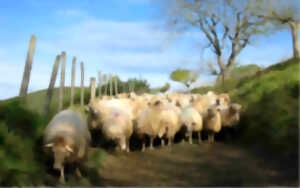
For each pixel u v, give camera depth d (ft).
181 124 49.06
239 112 49.90
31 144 32.60
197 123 48.39
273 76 57.98
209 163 36.24
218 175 31.65
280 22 103.14
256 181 28.17
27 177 28.02
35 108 39.68
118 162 39.09
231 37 120.67
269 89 51.19
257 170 31.12
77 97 90.99
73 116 34.14
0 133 30.53
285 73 57.16
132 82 110.32
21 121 34.50
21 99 37.91
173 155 41.86
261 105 46.29
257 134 41.98
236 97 58.08
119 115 43.42
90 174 33.63
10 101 36.37
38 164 30.86
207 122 48.70
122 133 42.60
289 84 46.73
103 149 42.96
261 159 34.45
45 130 33.35
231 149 41.22
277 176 28.66
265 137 39.88
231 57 121.39
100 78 81.87
